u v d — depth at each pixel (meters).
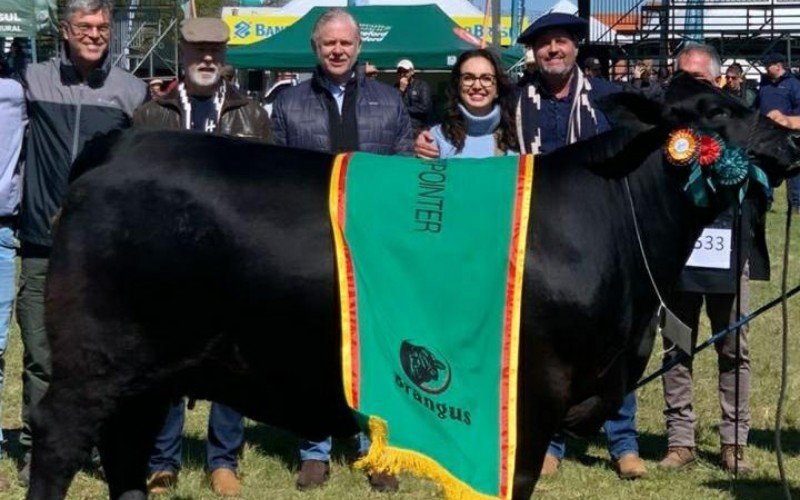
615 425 6.87
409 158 4.93
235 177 4.77
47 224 6.33
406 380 4.62
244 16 25.36
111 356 4.75
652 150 4.84
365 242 4.66
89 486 6.56
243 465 7.02
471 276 4.62
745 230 6.52
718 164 4.73
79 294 4.73
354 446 7.40
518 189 4.72
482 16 24.73
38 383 6.50
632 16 22.83
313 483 6.62
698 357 9.52
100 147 4.90
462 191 4.74
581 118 6.40
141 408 5.10
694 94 4.87
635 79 18.52
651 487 6.70
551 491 6.62
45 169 6.32
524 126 6.48
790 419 7.89
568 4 24.14
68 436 4.78
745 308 6.75
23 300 6.46
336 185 4.74
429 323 4.64
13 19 18.92
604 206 4.76
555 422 4.71
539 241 4.65
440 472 4.57
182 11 24.27
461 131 6.43
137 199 4.75
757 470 6.92
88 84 6.33
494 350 4.59
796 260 14.33
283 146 4.94
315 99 6.55
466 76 6.36
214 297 4.72
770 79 17.17
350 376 4.61
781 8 20.53
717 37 21.56
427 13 19.33
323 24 6.47
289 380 4.81
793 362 9.44
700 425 7.81
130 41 23.16
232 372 4.84
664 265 4.87
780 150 4.79
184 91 6.32
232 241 4.68
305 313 4.69
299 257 4.67
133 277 4.71
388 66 19.05
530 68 7.70
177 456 6.59
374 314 4.63
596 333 4.66
